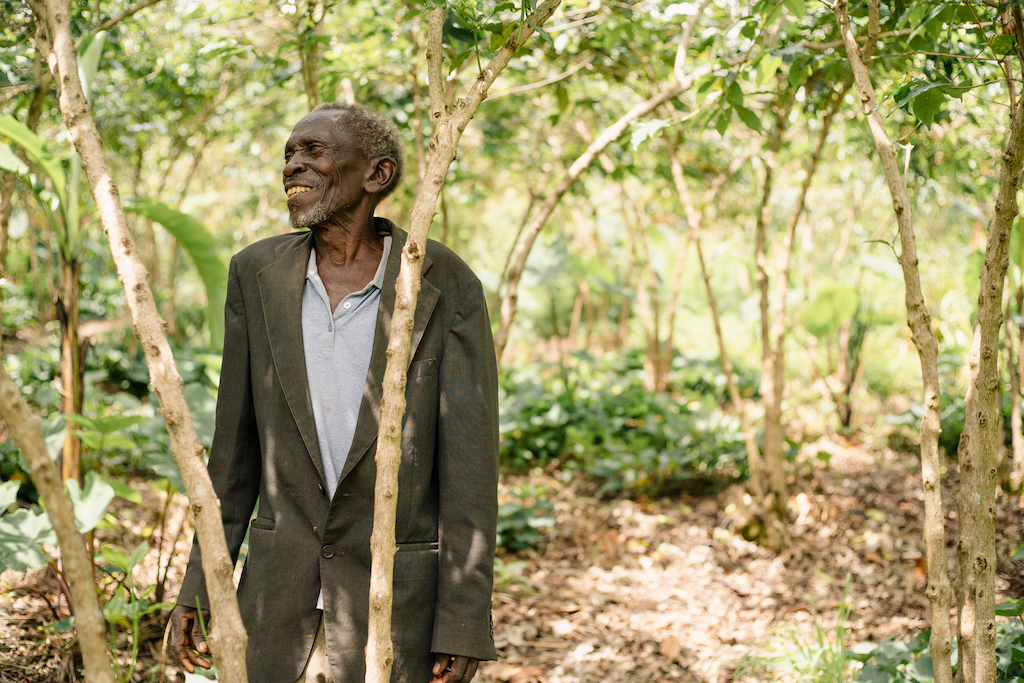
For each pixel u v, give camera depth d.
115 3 2.84
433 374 1.49
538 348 9.64
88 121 1.22
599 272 6.33
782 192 6.24
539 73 3.76
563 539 3.94
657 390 6.58
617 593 3.37
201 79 3.97
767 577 3.49
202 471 1.11
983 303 1.51
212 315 2.72
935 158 3.47
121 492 2.29
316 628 1.44
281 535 1.44
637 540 3.92
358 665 1.41
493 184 6.07
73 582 1.00
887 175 1.63
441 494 1.49
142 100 3.99
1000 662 2.01
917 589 3.20
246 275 1.55
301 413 1.45
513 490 4.43
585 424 5.44
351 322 1.49
